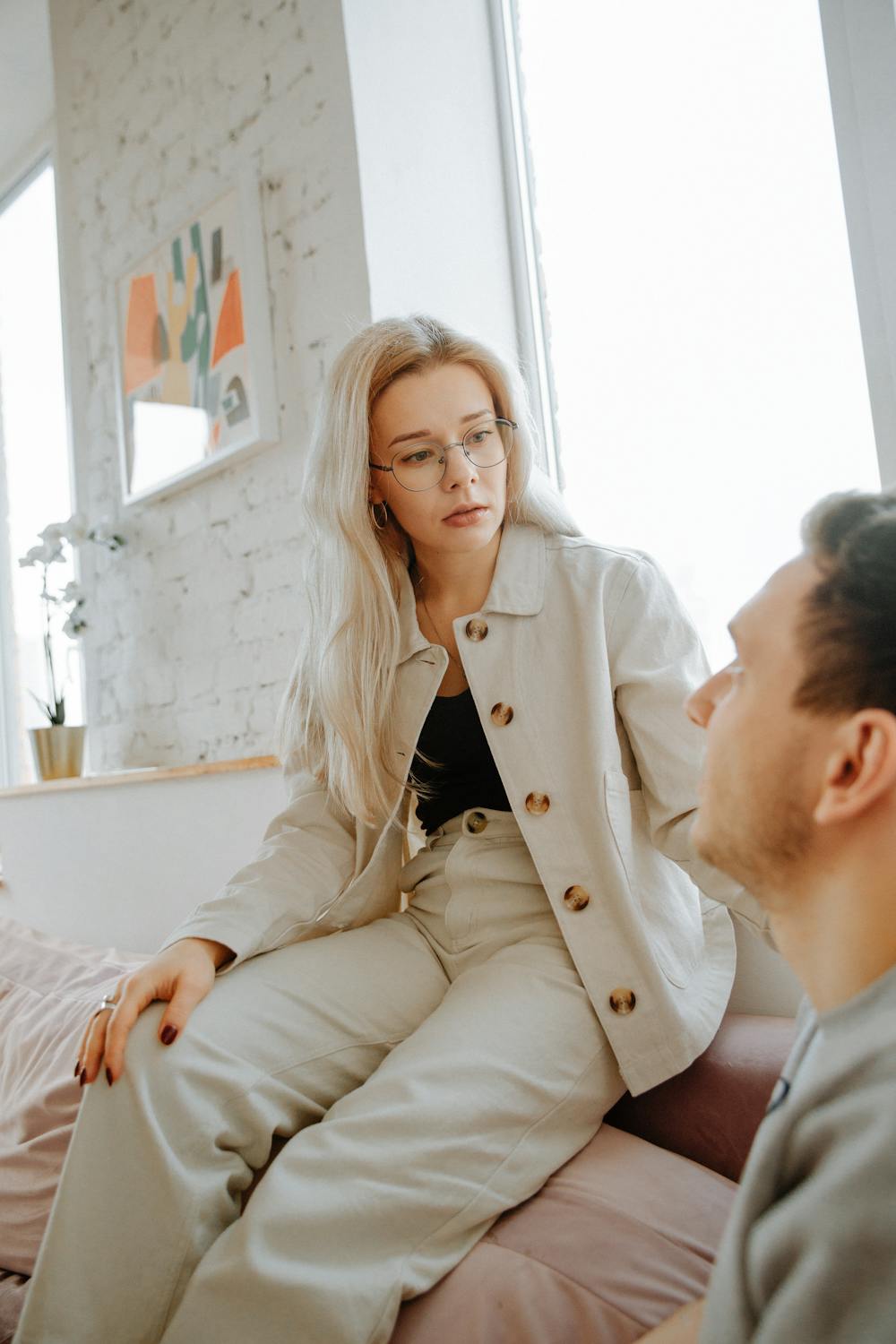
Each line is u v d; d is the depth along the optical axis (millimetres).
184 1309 817
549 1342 805
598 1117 1099
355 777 1289
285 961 1178
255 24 2428
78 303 3199
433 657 1297
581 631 1230
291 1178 879
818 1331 379
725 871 520
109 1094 962
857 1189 377
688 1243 892
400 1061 1014
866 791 435
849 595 460
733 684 541
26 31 3486
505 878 1222
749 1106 1087
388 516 1376
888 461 1579
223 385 2463
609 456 2111
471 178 2297
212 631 2566
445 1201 914
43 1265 884
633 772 1242
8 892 3070
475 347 1279
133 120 2918
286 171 2326
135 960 1831
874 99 1583
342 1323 809
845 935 458
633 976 1115
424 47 2275
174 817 2389
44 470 3855
